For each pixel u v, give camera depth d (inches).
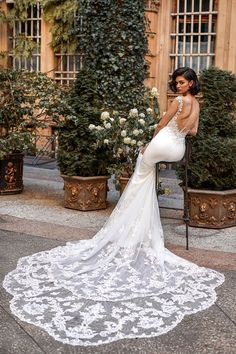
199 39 350.9
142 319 120.3
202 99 209.8
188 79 160.4
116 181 230.1
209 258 167.6
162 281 143.2
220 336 113.1
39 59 411.2
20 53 408.8
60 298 131.3
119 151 218.1
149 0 346.0
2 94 268.7
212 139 199.9
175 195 269.9
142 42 317.4
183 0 353.1
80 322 118.3
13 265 157.2
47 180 315.3
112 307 126.8
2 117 268.5
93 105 235.3
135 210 162.4
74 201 236.7
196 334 113.9
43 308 125.3
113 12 306.7
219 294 136.9
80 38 350.9
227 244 187.6
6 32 422.9
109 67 314.7
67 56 396.8
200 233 202.2
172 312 124.3
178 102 159.2
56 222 215.8
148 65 337.7
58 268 151.6
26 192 278.8
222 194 201.6
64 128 236.1
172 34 358.6
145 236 162.2
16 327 115.7
